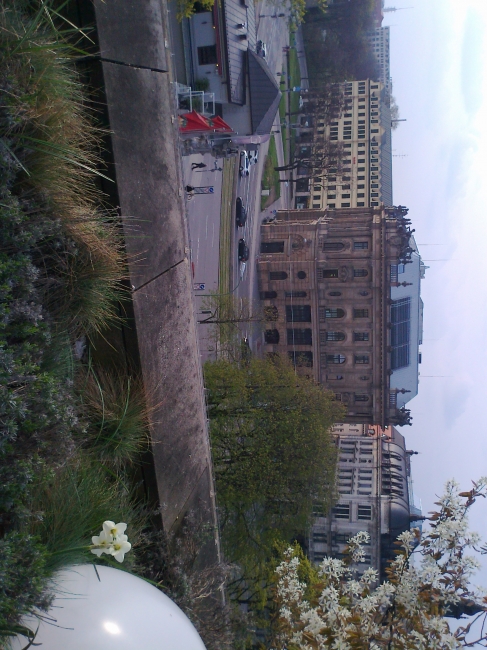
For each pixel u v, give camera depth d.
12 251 5.03
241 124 32.38
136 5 7.04
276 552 28.70
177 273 8.25
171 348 8.16
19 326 4.95
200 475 9.38
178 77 28.50
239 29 31.41
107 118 6.51
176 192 8.14
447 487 8.16
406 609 7.71
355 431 65.56
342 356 50.62
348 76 90.75
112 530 5.05
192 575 8.51
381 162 100.12
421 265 54.53
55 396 5.19
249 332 46.25
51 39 5.54
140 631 4.62
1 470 4.50
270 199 51.66
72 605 4.56
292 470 26.59
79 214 5.88
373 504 54.91
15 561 4.20
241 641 11.82
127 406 6.90
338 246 47.72
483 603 7.46
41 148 5.32
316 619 8.01
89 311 6.35
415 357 53.47
